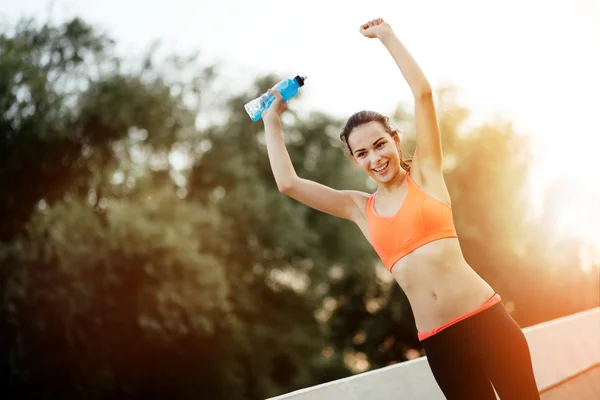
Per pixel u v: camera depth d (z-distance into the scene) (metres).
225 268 20.58
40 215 16.02
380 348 25.44
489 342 2.26
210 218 19.41
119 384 16.52
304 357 21.73
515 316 23.89
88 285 15.80
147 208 17.56
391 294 25.08
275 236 21.33
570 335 4.47
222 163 21.02
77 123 17.80
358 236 24.16
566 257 23.34
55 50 17.83
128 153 18.56
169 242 16.59
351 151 2.46
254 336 20.94
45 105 17.09
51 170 17.53
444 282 2.31
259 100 2.84
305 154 24.55
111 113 17.98
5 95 16.73
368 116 2.44
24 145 17.03
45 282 15.54
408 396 3.21
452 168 23.86
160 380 17.16
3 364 15.48
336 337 25.33
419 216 2.34
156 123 18.77
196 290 16.98
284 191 2.71
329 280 23.75
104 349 16.16
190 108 20.44
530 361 2.32
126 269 16.22
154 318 16.38
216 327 18.09
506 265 23.22
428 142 2.36
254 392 20.03
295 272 22.92
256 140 22.23
